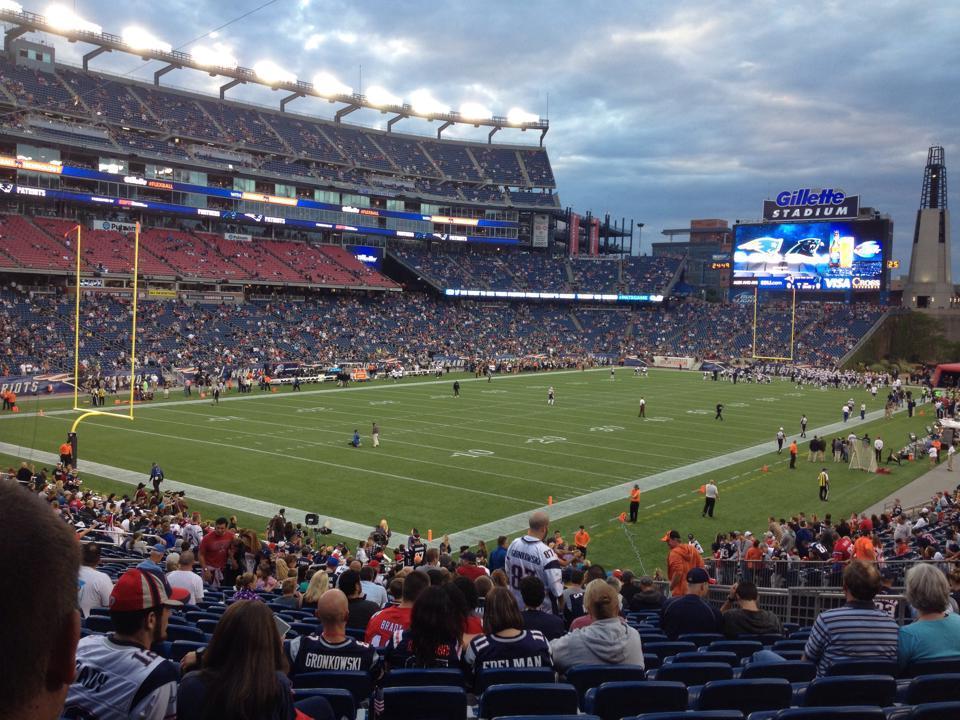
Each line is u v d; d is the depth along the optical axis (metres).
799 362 91.81
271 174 87.62
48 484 25.05
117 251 74.12
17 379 54.69
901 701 5.94
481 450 40.16
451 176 107.62
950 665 6.05
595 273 113.44
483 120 112.62
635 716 5.26
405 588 7.14
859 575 6.28
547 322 105.50
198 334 72.12
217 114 88.38
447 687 5.26
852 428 51.50
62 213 75.81
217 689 3.25
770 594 15.95
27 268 65.12
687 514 29.95
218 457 36.88
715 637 9.09
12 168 67.31
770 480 35.94
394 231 100.81
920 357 95.81
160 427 44.41
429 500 30.61
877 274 91.06
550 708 5.29
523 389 67.94
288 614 10.47
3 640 1.59
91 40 77.12
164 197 79.75
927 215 110.06
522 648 6.25
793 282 95.06
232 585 16.98
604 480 34.75
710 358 95.38
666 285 109.69
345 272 92.56
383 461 37.03
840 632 6.13
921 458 42.12
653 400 62.38
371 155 101.25
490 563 15.57
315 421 47.88
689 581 9.23
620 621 6.68
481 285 103.44
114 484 31.55
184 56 84.19
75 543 1.75
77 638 1.74
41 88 72.44
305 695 5.04
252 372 66.44
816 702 5.45
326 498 30.48
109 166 74.75
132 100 80.19
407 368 78.12
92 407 51.22
